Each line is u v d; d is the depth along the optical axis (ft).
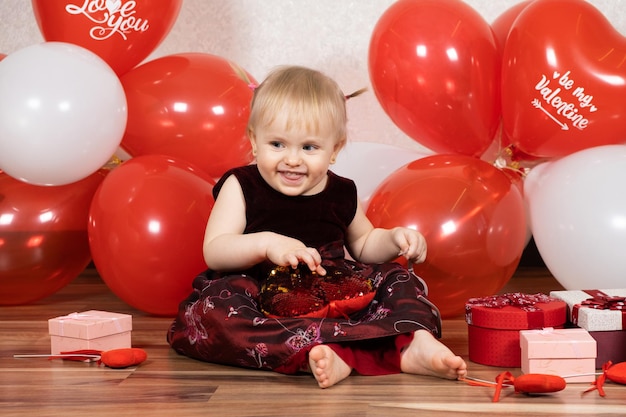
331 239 5.62
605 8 8.75
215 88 6.95
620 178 6.27
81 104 6.01
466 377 4.81
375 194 6.55
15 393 4.54
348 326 4.75
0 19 9.19
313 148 5.23
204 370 5.04
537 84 6.43
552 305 5.21
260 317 4.95
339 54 9.08
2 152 6.06
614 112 6.43
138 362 5.13
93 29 6.66
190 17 9.15
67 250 6.78
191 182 6.38
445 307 6.40
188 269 6.25
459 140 6.90
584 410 4.21
